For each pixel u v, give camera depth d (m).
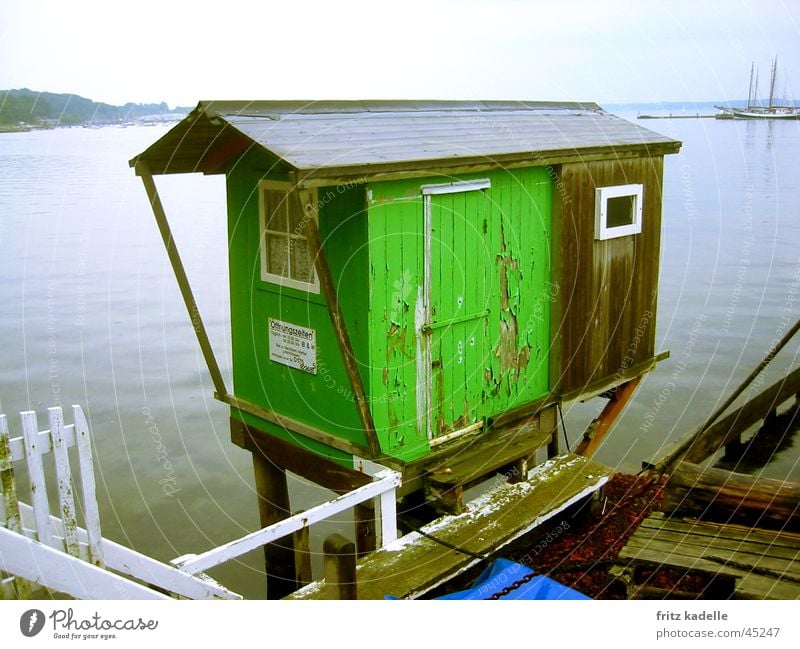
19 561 4.57
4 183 34.53
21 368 17.09
